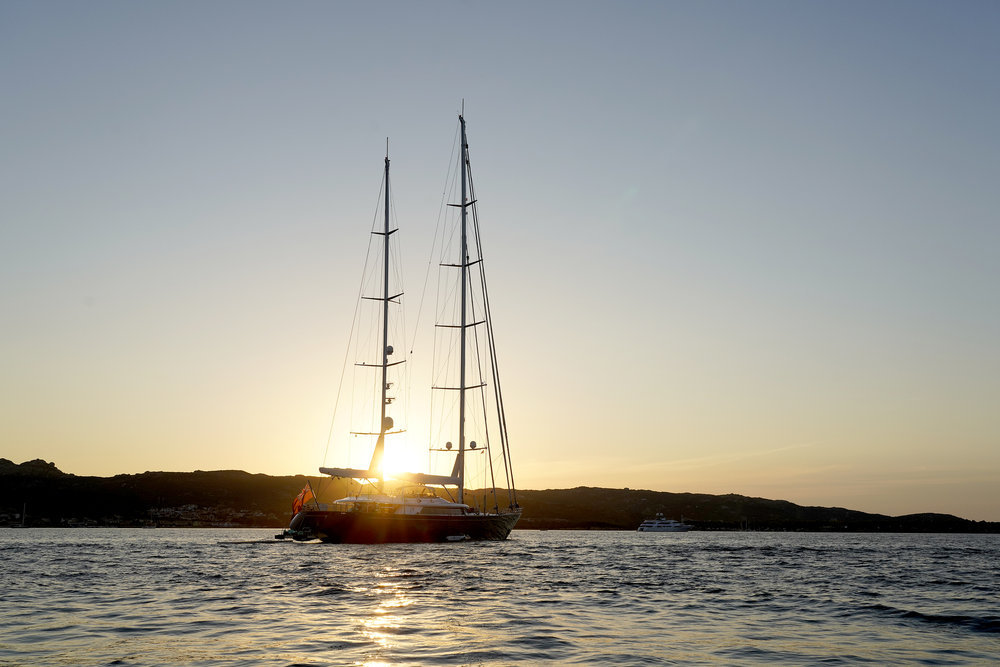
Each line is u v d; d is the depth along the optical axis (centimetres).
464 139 8106
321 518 6869
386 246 7881
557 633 2372
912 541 13875
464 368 7881
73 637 2270
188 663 1903
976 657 2128
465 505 7225
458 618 2636
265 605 2936
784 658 2077
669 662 1988
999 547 10612
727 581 4244
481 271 7975
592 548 8012
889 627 2631
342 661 1925
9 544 7969
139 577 4103
